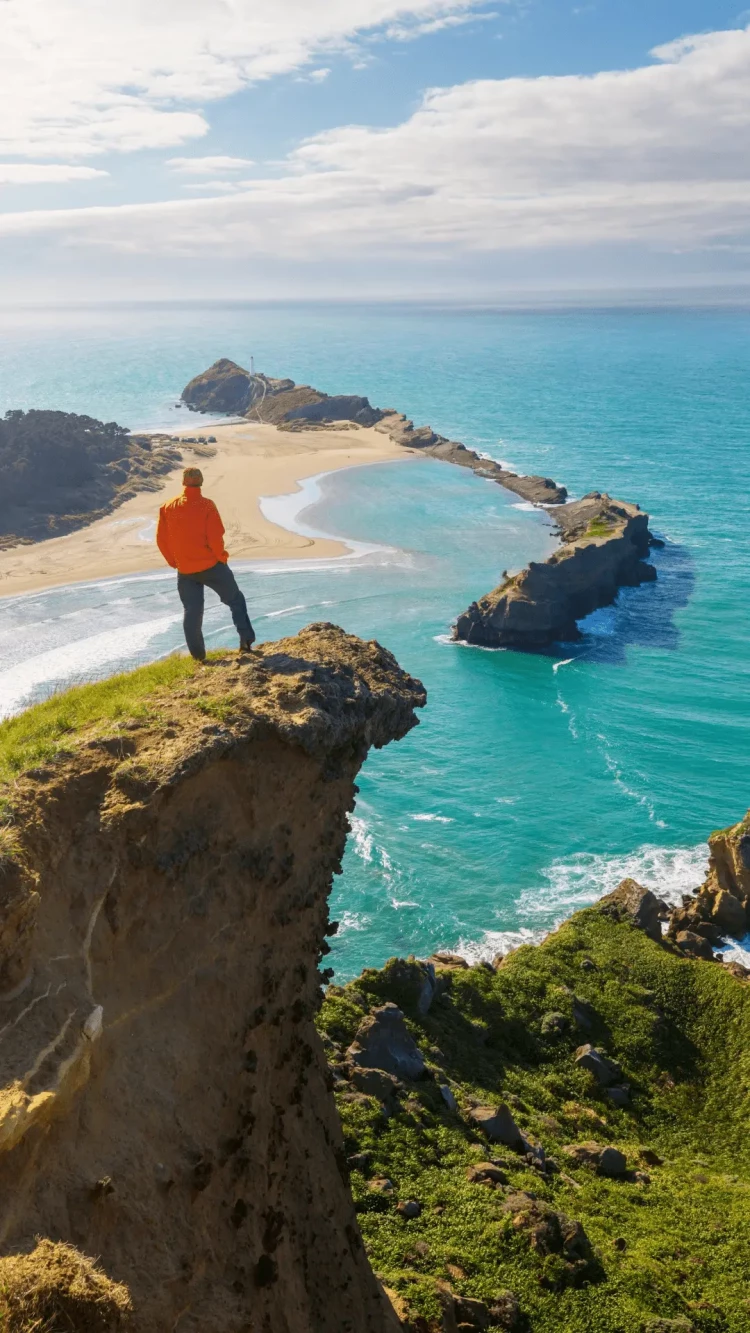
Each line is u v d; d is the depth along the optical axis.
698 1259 28.28
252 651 16.06
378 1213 25.00
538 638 125.81
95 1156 9.49
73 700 14.58
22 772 11.59
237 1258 11.33
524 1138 33.16
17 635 128.88
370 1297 14.86
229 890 12.74
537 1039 45.22
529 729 103.44
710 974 52.56
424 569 163.38
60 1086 9.09
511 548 176.50
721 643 128.38
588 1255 26.03
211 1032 11.99
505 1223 25.22
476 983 47.97
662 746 99.00
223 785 12.85
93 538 182.00
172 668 15.61
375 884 73.81
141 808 11.45
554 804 86.75
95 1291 7.88
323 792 14.45
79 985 10.30
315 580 156.88
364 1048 34.12
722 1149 40.75
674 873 75.44
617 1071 44.34
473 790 89.62
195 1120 11.20
